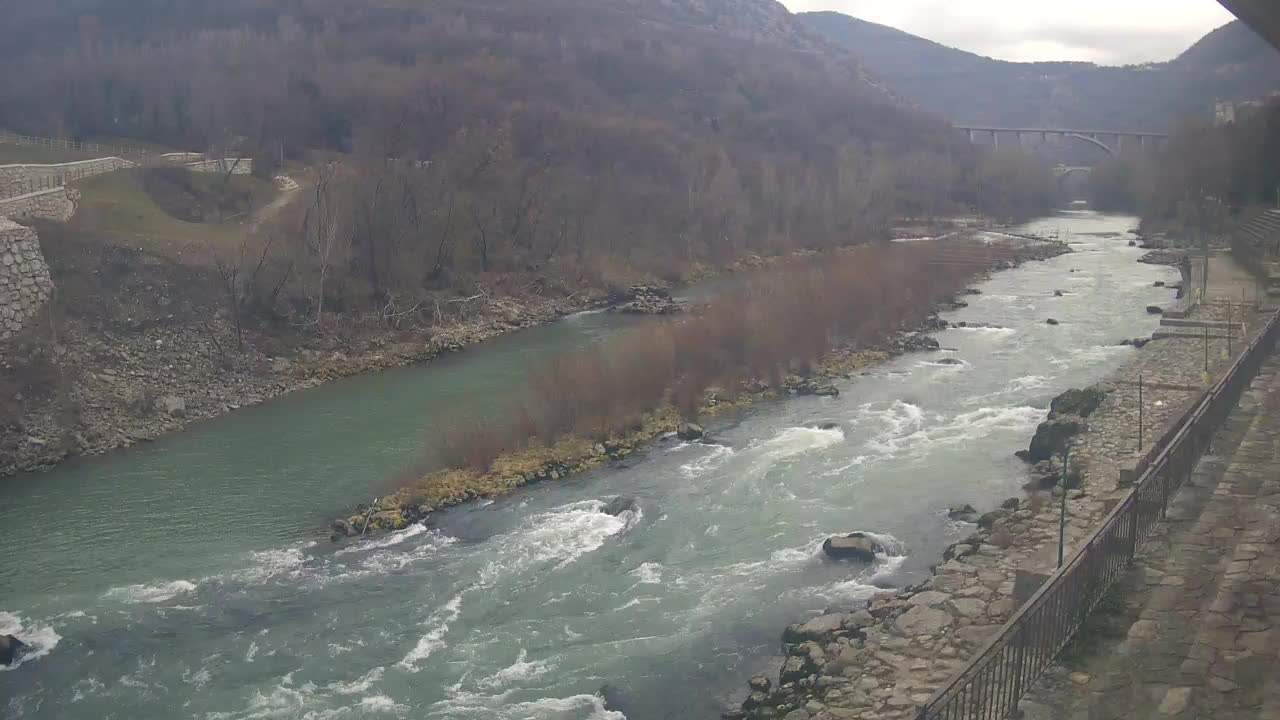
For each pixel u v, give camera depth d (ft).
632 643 89.81
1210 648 56.24
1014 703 54.19
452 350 221.46
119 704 84.33
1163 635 59.00
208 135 351.05
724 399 168.04
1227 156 393.29
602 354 167.53
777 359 183.83
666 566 105.60
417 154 351.25
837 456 138.00
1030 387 171.94
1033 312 247.29
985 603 83.30
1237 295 212.23
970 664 50.72
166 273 205.46
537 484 133.39
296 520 124.06
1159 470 76.33
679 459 140.67
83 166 250.16
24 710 83.76
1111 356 194.49
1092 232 444.14
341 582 105.81
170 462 147.84
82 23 527.81
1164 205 433.89
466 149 344.49
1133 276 304.50
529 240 299.38
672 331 180.55
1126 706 51.57
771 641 88.02
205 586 105.91
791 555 106.11
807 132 551.18
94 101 380.99
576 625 93.91
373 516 122.62
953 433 145.89
